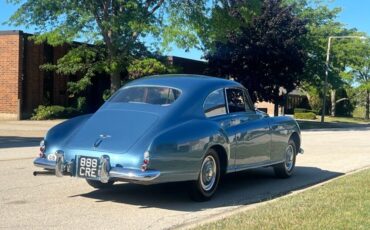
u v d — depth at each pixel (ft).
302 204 24.47
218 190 30.45
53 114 98.78
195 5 88.02
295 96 219.82
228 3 94.43
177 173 24.21
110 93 94.32
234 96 29.63
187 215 23.53
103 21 83.66
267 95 120.37
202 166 26.03
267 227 19.99
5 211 23.35
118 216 23.08
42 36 84.79
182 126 25.00
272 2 117.39
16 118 95.66
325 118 192.03
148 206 25.30
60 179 31.71
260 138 30.96
